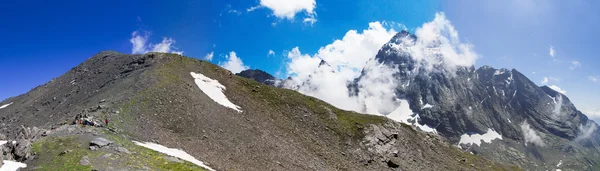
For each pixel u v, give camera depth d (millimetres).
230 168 50031
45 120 70938
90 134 41188
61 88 107312
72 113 62312
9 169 30594
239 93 92250
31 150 34812
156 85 71812
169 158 40562
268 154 64062
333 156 80500
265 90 101250
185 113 64438
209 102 75375
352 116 105125
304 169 65000
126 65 100500
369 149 90125
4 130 79438
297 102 100938
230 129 66750
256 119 79250
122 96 62812
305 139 82438
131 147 40562
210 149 54969
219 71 102938
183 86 77125
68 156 34531
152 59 96438
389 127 102188
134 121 53250
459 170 98938
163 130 54562
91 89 89938
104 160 34812
